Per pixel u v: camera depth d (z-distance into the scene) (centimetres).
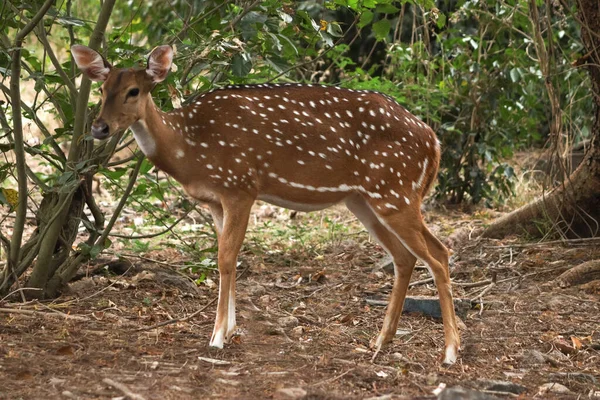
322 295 987
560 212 1198
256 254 1130
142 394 624
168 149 758
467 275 1084
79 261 913
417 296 939
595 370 758
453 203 1480
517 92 1451
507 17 1341
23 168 829
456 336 758
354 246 1195
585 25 1073
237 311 896
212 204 794
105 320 827
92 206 916
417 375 709
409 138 770
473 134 1412
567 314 924
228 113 769
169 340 771
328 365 723
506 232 1233
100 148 901
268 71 1018
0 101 834
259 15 875
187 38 966
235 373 687
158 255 1115
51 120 1672
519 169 1644
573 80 1430
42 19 861
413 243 761
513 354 795
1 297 877
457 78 1441
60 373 663
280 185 779
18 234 866
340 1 949
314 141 771
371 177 765
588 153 1187
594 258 1109
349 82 1253
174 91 784
